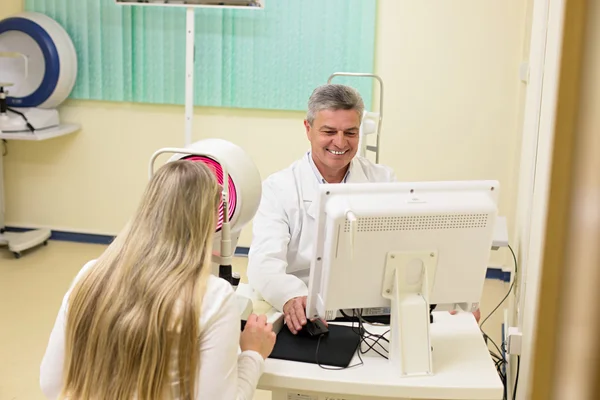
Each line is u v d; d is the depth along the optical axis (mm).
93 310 1276
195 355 1252
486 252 1537
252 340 1485
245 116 4367
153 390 1242
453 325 1792
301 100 4258
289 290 1832
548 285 224
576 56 218
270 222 2066
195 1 3938
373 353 1630
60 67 4195
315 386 1492
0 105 4109
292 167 2189
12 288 3896
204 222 1300
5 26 4172
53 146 4617
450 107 4156
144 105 4469
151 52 4340
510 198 4195
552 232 221
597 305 209
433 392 1468
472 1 4020
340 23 4113
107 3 4316
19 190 4723
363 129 2633
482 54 4070
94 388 1267
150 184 1332
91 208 4680
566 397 216
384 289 1527
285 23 4164
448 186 1494
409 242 1485
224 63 4277
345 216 1417
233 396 1290
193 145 1637
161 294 1236
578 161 217
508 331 2656
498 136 4145
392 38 4121
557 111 222
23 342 3238
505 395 2588
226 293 1306
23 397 2764
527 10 3865
